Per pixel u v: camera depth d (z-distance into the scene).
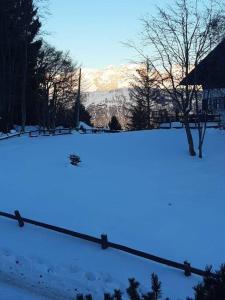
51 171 26.70
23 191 22.36
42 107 63.38
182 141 33.22
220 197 21.00
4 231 15.98
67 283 12.02
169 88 39.41
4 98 54.31
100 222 17.52
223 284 5.28
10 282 12.02
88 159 29.86
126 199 20.80
